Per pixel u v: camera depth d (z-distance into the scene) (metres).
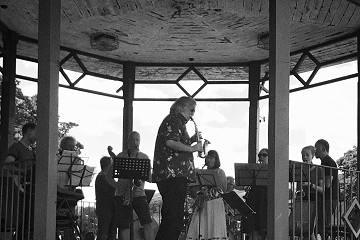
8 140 9.95
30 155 7.06
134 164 7.39
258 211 7.98
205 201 7.95
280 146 6.23
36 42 10.62
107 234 8.63
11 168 6.38
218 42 10.83
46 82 6.31
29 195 6.38
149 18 9.82
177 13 9.55
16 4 9.28
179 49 11.20
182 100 6.59
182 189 6.39
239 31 10.30
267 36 10.26
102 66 11.79
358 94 9.99
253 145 11.46
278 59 6.32
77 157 7.83
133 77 11.80
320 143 7.83
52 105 6.30
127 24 10.08
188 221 8.79
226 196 7.73
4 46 10.27
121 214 7.80
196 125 6.66
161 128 6.50
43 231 6.10
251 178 7.84
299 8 9.22
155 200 10.54
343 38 10.38
